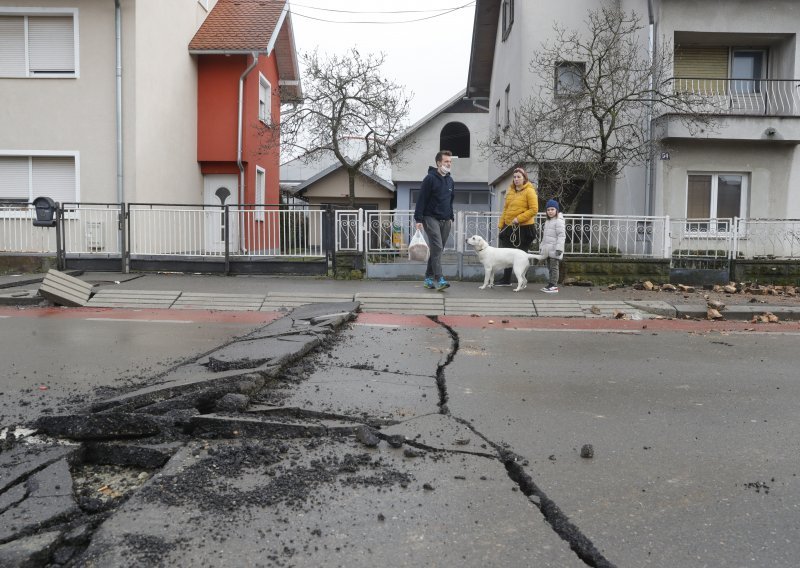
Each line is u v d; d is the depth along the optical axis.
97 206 14.85
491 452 3.94
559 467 3.73
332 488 3.36
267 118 21.88
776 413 4.86
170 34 16.78
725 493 3.42
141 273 13.11
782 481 3.59
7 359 6.32
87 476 3.65
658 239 12.73
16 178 15.47
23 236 13.67
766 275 12.86
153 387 4.72
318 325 8.09
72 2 15.08
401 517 3.06
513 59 18.47
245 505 3.13
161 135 16.33
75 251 13.38
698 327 9.00
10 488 3.22
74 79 15.20
